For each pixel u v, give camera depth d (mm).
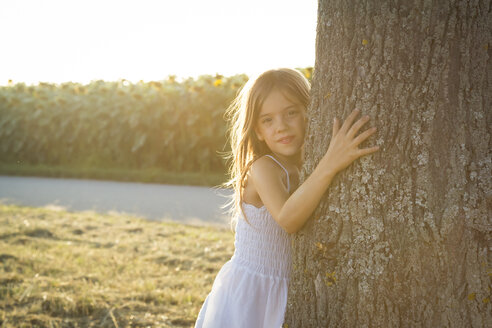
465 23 1488
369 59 1590
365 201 1587
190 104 10984
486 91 1477
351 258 1617
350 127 1608
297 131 1933
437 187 1491
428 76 1509
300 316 1761
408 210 1521
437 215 1487
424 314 1504
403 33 1539
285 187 1908
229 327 1938
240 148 2057
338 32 1668
